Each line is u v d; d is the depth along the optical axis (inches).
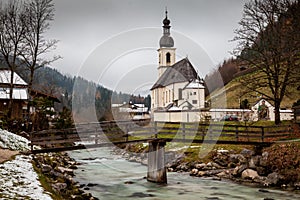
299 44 1204.5
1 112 1332.4
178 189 801.6
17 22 1349.7
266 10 1250.6
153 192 767.1
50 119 1406.3
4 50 1347.2
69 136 806.5
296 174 815.7
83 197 625.0
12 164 642.8
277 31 1239.5
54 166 900.6
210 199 711.7
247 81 1282.0
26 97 1619.1
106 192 755.4
